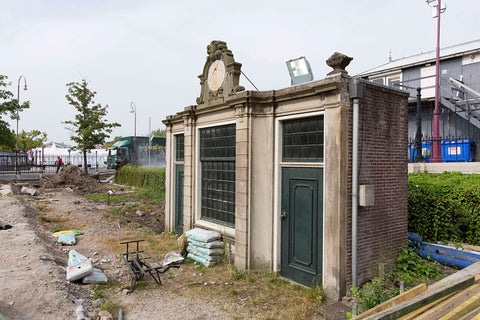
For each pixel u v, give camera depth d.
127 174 25.59
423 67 20.41
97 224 10.94
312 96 5.75
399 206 6.30
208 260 7.00
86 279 5.71
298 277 6.07
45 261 6.15
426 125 19.05
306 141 6.02
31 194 18.00
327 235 5.39
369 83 5.61
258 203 6.64
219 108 7.53
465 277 4.18
